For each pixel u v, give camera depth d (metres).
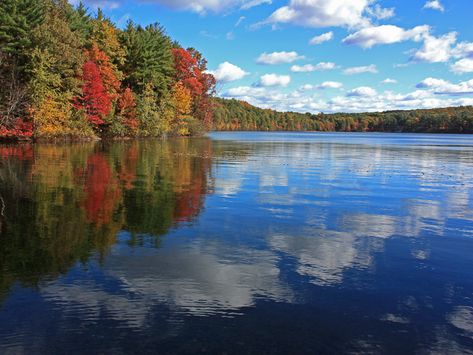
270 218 10.91
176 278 6.65
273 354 4.59
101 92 49.41
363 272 7.15
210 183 16.83
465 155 39.44
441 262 7.73
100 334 4.93
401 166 27.11
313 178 19.41
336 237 9.28
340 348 4.76
